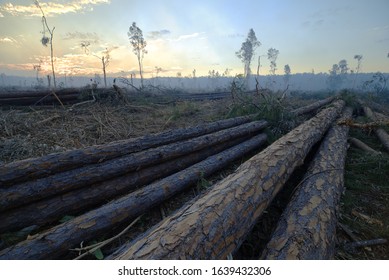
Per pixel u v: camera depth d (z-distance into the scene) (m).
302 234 2.02
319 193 2.72
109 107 8.55
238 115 7.33
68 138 4.89
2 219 2.33
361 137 6.39
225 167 4.31
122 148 3.45
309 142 4.18
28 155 3.96
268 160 3.03
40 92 8.91
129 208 2.59
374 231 2.61
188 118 8.24
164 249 1.58
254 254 2.34
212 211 1.93
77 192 2.81
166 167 3.72
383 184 3.72
